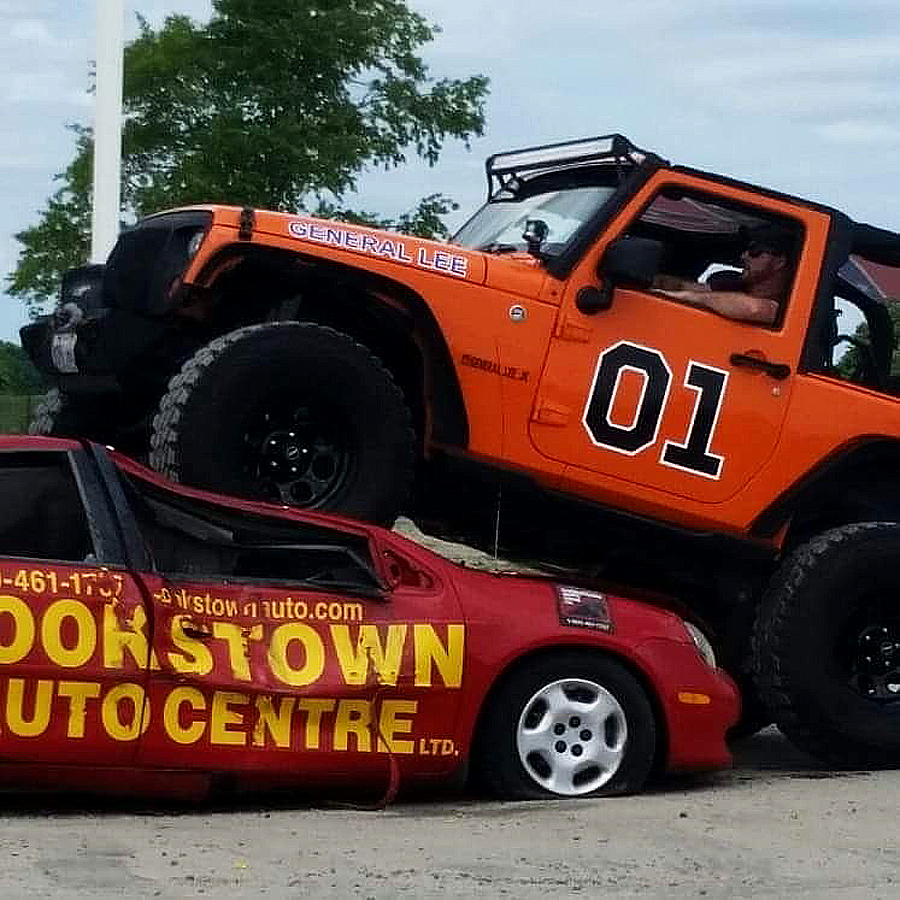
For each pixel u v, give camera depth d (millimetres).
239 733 7680
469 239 10375
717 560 9984
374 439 8781
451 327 9039
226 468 8484
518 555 10156
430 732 8055
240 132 23766
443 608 8148
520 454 9203
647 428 9430
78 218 28500
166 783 7652
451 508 9664
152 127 25188
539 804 8219
